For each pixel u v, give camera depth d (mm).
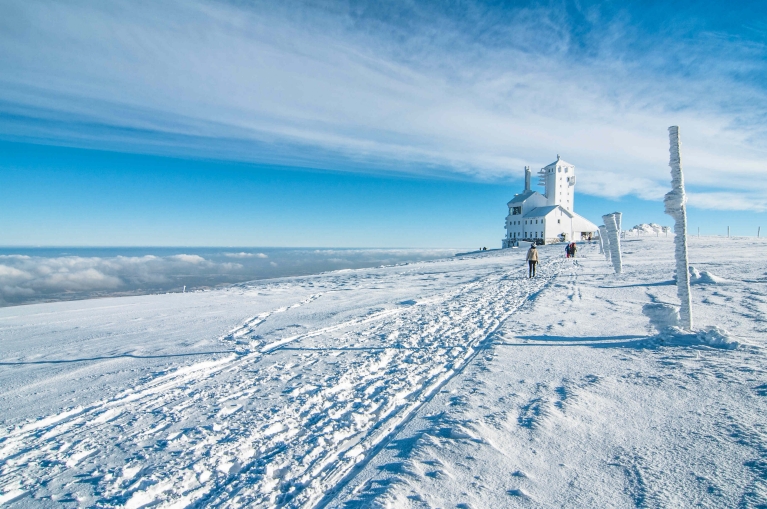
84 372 6879
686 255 7289
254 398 5340
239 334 9773
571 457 3396
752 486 2789
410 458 3457
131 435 4371
